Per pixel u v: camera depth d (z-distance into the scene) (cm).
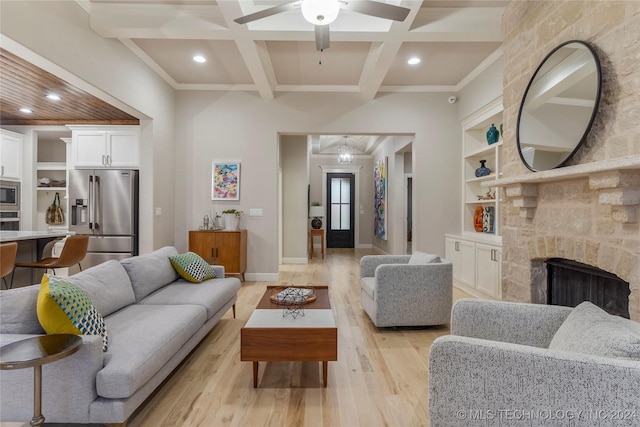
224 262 482
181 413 188
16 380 156
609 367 108
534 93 232
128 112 412
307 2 225
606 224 181
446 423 125
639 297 162
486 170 457
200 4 311
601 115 183
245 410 191
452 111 509
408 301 311
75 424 172
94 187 467
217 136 511
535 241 241
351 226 992
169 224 494
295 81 487
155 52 401
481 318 172
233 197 511
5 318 171
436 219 510
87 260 466
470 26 316
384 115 507
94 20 315
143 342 187
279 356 210
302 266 662
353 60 416
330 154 983
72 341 147
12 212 538
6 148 527
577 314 149
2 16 234
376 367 245
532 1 246
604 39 182
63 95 418
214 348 277
